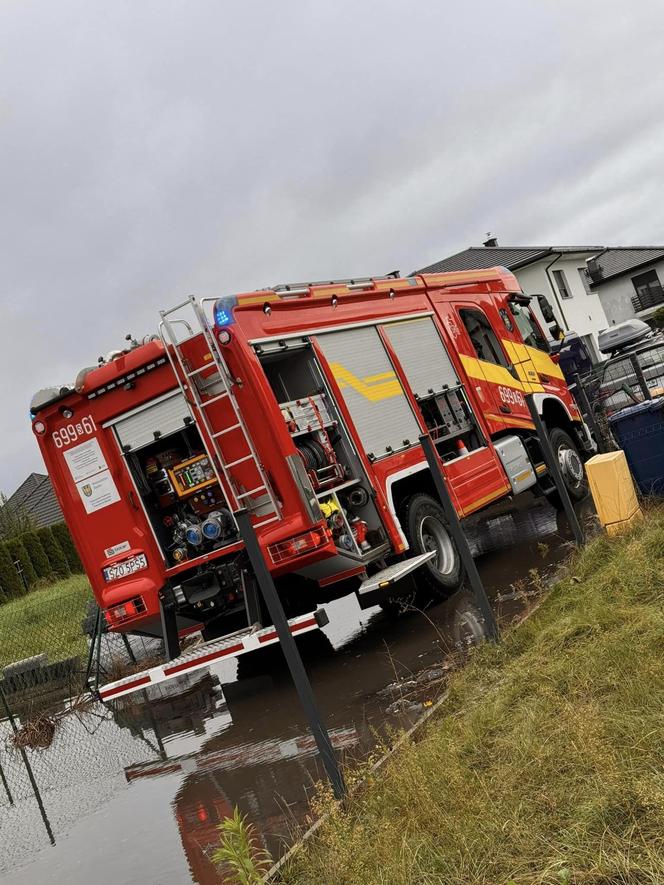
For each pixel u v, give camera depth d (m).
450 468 10.27
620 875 3.25
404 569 8.41
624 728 4.23
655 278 55.25
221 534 8.09
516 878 3.47
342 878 4.02
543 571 9.26
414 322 10.56
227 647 7.71
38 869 5.86
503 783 4.18
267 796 5.74
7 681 12.33
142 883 5.06
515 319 13.03
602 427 15.01
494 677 5.90
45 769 8.66
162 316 7.89
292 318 8.58
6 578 28.69
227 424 7.97
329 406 8.73
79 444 8.70
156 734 8.70
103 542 8.73
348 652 9.14
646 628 5.46
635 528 8.17
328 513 8.15
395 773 4.68
